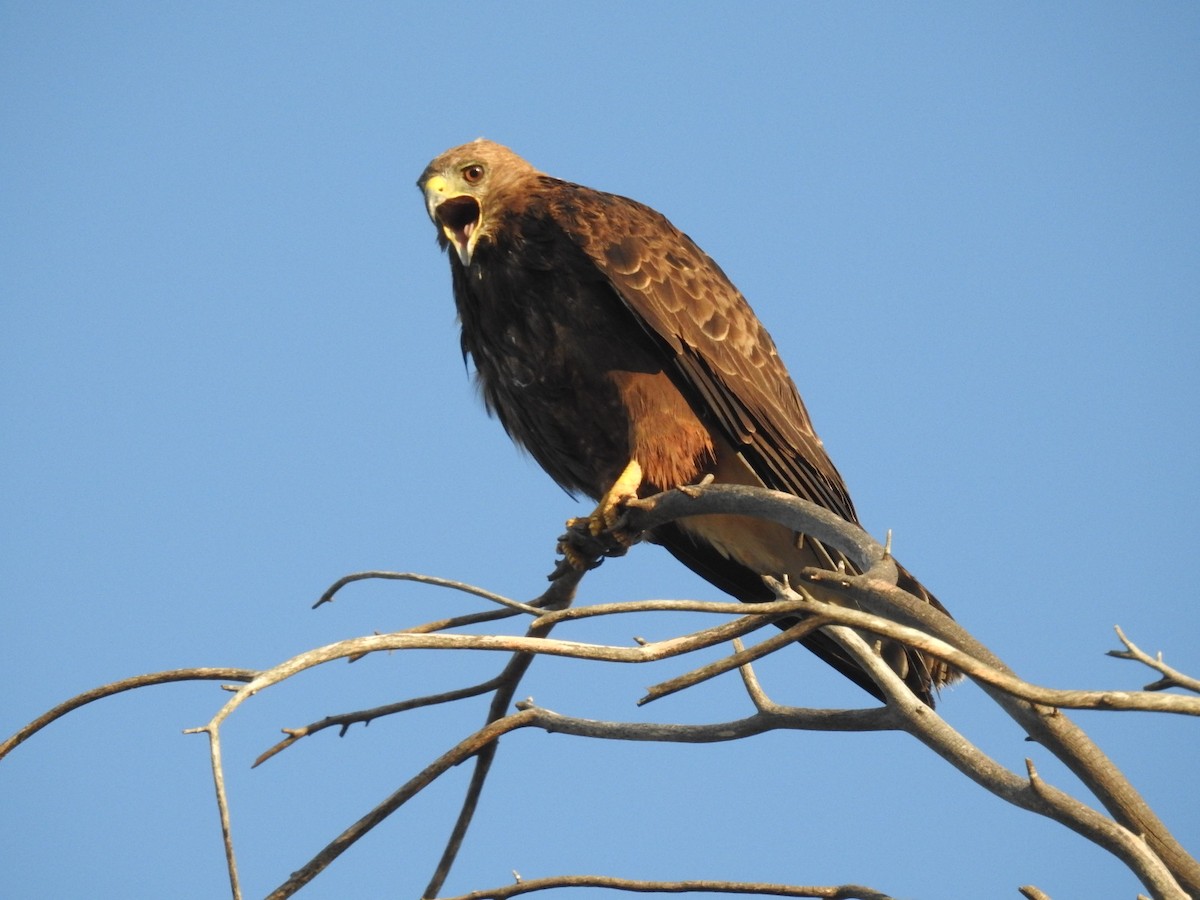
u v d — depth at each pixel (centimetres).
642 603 662
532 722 819
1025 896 685
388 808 781
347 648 639
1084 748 638
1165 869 607
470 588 805
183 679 776
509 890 805
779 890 785
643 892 802
